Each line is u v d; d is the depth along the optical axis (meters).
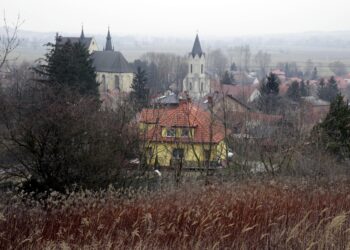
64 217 9.59
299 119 24.66
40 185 16.94
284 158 19.66
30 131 17.12
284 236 8.68
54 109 18.00
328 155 20.31
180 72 115.38
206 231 8.71
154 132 23.30
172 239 8.61
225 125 23.09
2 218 8.73
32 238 8.40
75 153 17.17
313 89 90.25
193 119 26.66
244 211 9.54
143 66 114.75
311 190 12.44
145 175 20.00
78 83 39.72
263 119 24.70
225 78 91.25
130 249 7.95
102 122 19.05
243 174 18.20
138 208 9.84
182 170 22.25
